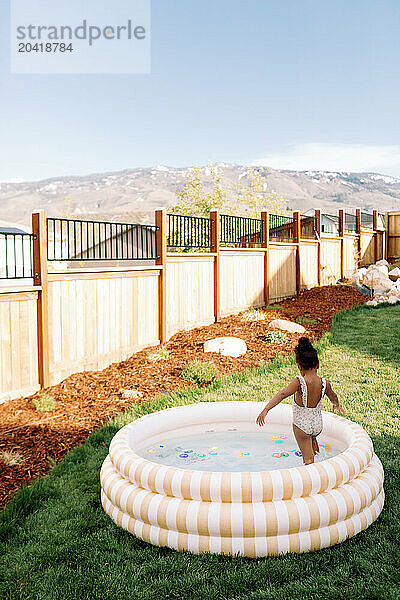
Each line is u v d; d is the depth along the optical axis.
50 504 4.50
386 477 4.67
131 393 7.54
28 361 7.48
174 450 5.38
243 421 5.97
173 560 3.56
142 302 9.86
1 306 7.07
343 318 12.88
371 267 19.61
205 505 3.67
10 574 3.51
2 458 5.46
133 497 3.91
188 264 11.37
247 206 31.06
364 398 7.03
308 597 3.14
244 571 3.41
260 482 3.65
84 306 8.49
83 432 6.21
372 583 3.24
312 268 17.77
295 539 3.58
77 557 3.69
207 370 8.34
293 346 10.12
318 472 3.78
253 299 14.02
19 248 10.84
